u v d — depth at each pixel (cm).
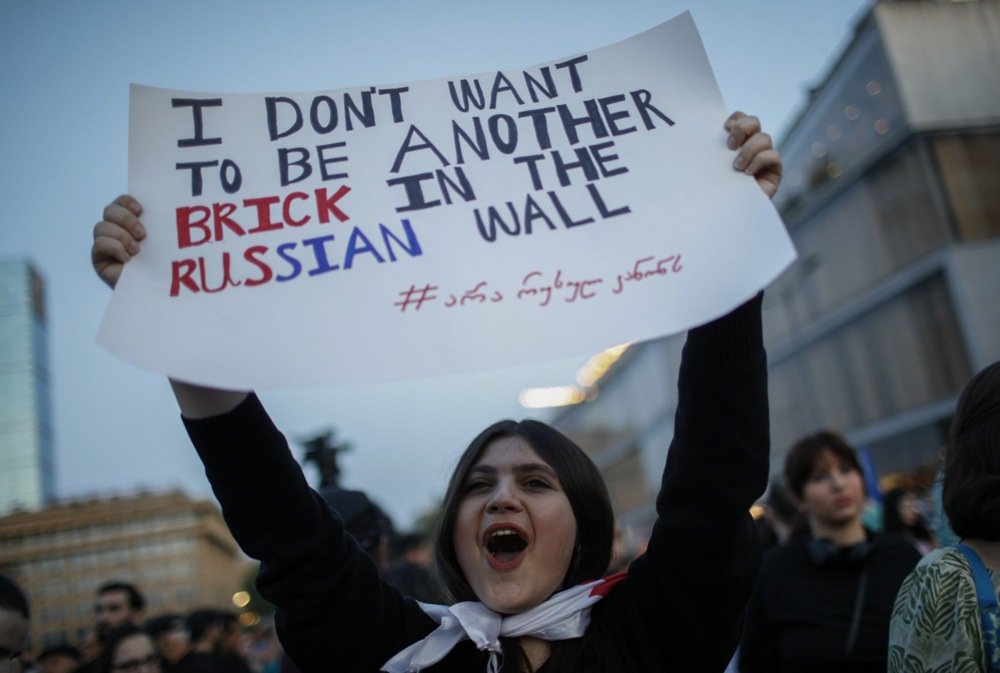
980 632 159
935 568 167
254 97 174
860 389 2083
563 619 154
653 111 171
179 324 147
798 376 2378
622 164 165
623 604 164
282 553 153
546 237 157
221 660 517
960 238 1705
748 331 155
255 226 159
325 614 156
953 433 178
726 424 154
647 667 156
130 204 158
